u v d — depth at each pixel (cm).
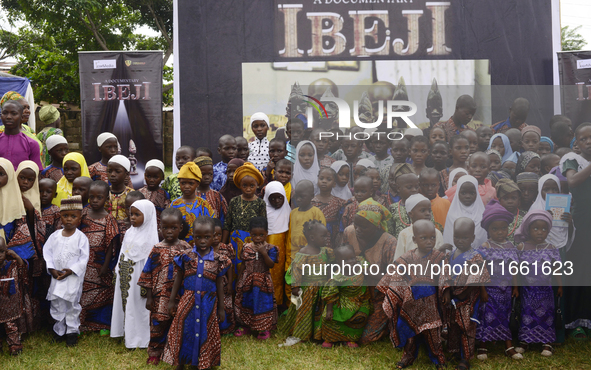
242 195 455
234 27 611
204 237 349
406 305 357
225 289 413
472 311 361
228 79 615
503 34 591
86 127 699
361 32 605
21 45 1622
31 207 416
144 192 471
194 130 618
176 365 345
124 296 394
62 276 389
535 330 380
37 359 370
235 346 398
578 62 580
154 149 701
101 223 424
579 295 420
